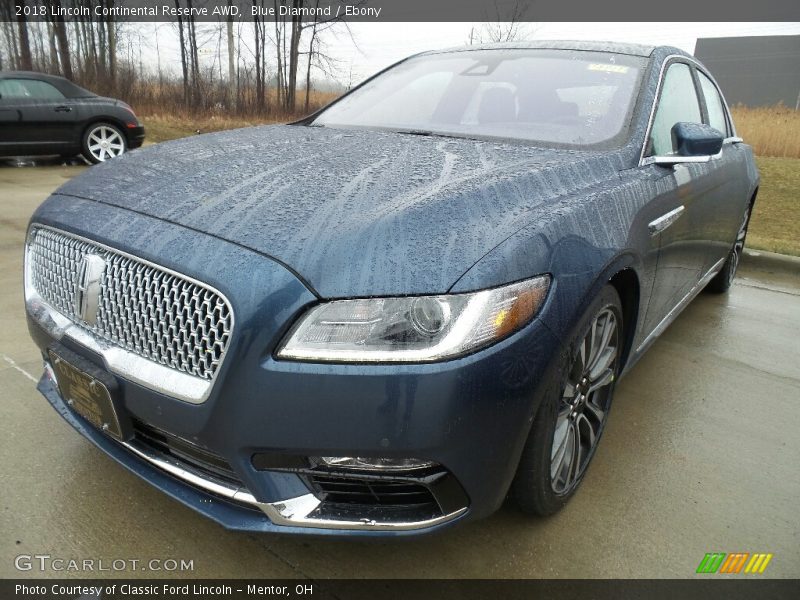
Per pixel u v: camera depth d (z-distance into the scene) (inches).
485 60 117.3
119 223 66.6
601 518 80.3
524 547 74.4
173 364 60.4
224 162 80.1
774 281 199.6
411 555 72.5
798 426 107.3
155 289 60.2
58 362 70.9
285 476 59.8
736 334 150.1
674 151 99.7
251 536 74.4
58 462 85.5
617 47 114.7
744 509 83.9
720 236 139.6
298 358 55.5
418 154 83.9
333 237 58.8
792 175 410.0
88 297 65.4
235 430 57.4
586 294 67.4
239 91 776.9
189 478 64.4
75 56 842.2
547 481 72.5
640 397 114.7
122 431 66.0
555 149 89.9
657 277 93.5
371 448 56.6
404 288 56.2
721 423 106.9
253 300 55.7
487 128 100.7
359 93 123.5
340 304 55.9
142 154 88.1
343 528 60.4
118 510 77.3
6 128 327.9
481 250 59.8
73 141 348.8
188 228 62.7
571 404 76.5
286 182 71.1
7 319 132.0
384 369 55.3
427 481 59.4
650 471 91.4
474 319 56.9
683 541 77.0
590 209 73.2
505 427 60.6
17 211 234.4
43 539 72.0
